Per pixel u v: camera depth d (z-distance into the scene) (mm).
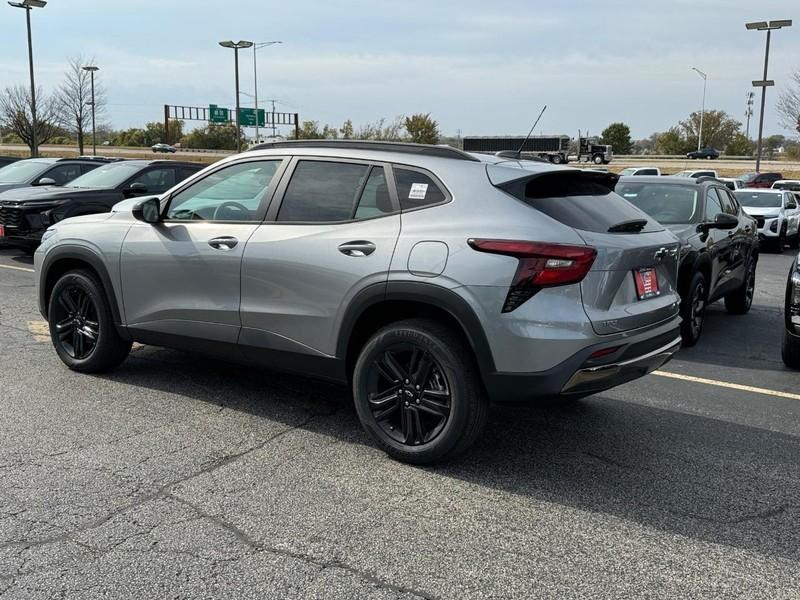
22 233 10711
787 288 6414
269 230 4473
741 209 9578
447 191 3988
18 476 3809
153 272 4973
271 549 3145
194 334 4848
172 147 76250
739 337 8047
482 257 3699
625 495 3779
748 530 3436
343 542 3221
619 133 93812
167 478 3832
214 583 2879
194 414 4809
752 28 35094
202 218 4879
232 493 3676
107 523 3338
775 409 5320
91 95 49688
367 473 3967
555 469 4094
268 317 4445
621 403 5379
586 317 3645
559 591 2885
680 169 59531
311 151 4555
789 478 4055
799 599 2875
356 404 4211
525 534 3340
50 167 13453
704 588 2936
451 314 3760
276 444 4340
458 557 3119
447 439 3912
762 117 37625
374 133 53219
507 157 4375
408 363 4062
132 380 5492
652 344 4066
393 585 2896
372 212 4180
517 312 3637
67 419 4656
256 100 52938
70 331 5660
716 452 4418
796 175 54562
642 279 4074
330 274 4156
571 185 4195
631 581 2971
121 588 2830
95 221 5461
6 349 6309
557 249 3607
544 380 3639
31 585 2838
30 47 37344
